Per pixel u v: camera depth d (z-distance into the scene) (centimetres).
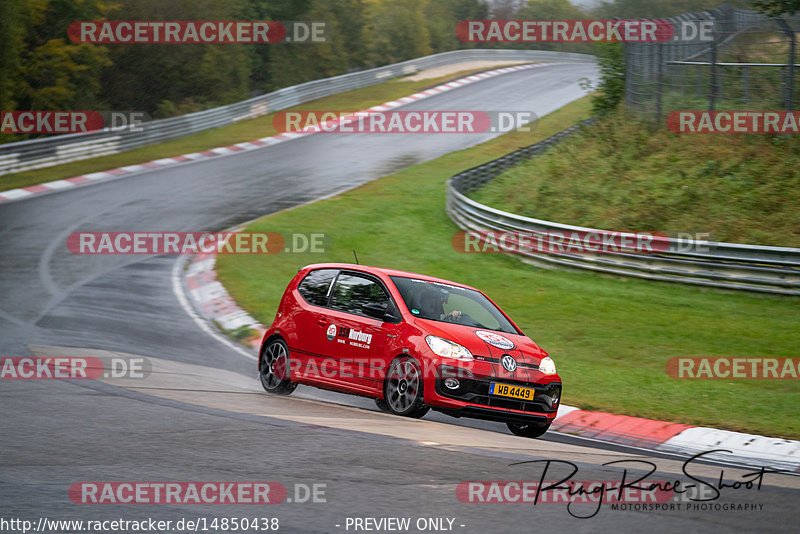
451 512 988
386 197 6394
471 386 1786
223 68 12631
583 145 6612
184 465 1165
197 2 12306
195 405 1670
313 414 1697
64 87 10756
